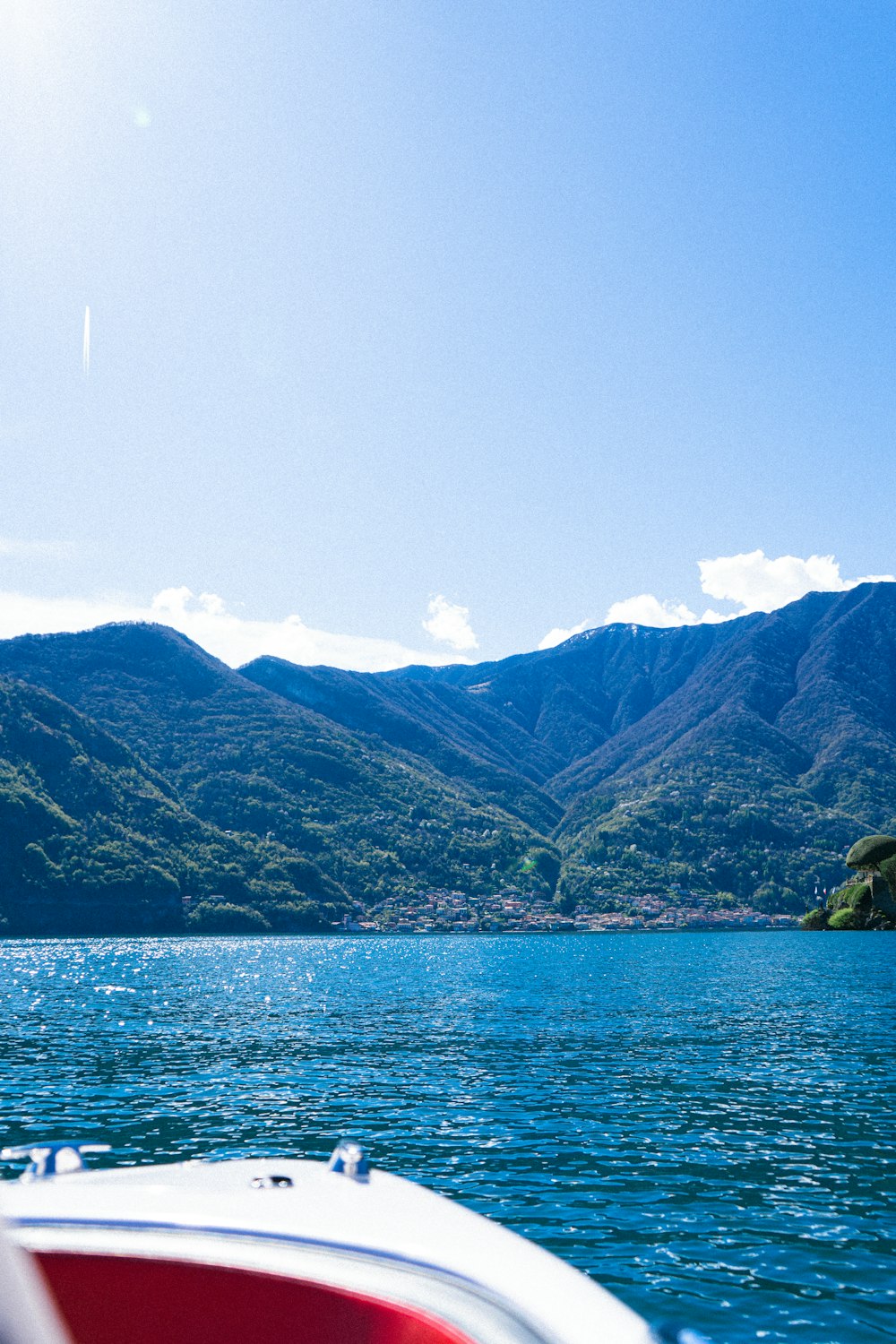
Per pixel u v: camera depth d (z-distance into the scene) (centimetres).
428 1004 4509
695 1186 1263
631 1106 1838
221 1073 2319
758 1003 4269
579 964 8744
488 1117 1736
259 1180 403
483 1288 294
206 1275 312
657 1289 914
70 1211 354
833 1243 1038
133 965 9431
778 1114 1744
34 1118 1762
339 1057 2605
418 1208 368
